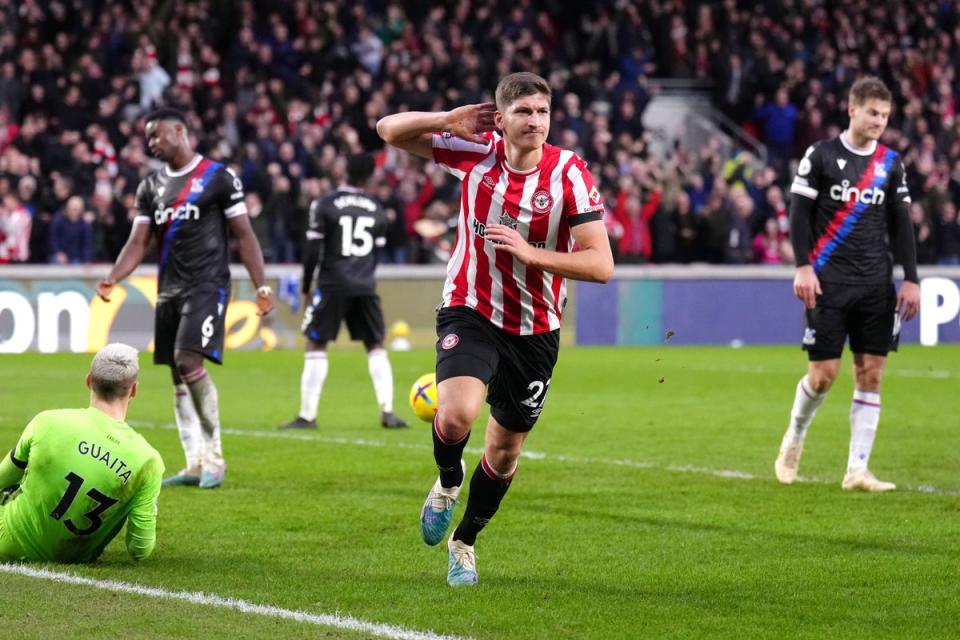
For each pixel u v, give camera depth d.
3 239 68.12
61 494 19.77
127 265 28.95
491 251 19.11
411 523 24.59
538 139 18.62
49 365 59.25
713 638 16.89
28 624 17.05
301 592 19.05
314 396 39.88
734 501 27.25
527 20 95.06
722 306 77.81
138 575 19.94
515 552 22.17
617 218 79.81
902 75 100.81
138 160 71.62
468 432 18.78
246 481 29.55
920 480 30.34
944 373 59.22
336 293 39.84
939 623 17.75
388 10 91.56
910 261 28.86
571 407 45.25
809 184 28.61
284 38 84.75
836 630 17.34
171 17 84.00
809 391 28.98
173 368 29.08
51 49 78.38
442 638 16.64
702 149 92.75
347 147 76.75
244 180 73.00
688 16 101.44
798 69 96.00
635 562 21.42
